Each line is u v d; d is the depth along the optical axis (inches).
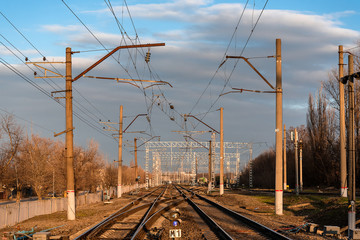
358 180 2210.9
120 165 2268.7
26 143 2365.9
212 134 3137.3
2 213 1004.6
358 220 764.6
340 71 1363.2
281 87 1104.8
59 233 733.9
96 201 2119.8
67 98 1008.2
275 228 798.5
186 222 922.7
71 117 1012.5
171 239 647.8
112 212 1218.6
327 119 2659.9
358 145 2129.7
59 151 2484.0
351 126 726.5
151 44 887.1
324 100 2672.2
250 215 1088.2
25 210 1167.0
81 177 2347.4
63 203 1560.0
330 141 2640.3
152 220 936.9
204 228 815.7
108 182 3398.1
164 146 3595.0
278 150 1104.8
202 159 4640.8
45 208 1349.7
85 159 2613.2
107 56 936.3
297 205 1294.3
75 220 1001.5
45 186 2469.2
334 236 707.4
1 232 782.5
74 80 1004.6
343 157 1341.0
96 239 666.8
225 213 1175.6
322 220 906.7
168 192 2957.7
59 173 2306.8
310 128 2738.7
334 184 2625.5
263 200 1724.9
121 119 2274.9
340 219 852.6
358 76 703.7
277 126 1108.5
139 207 1386.6
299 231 773.9
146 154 3656.5
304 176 3088.1
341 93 1363.2
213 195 2373.3
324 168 2659.9
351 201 706.2
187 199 1985.7
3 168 2299.5
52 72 997.2
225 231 725.3
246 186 4643.2
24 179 2426.2
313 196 1579.7
